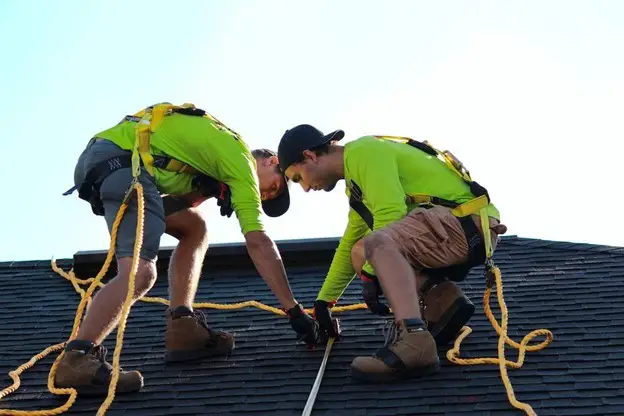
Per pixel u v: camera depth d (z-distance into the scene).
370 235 6.05
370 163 6.16
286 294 6.45
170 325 6.61
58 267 8.34
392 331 6.01
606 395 5.62
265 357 6.53
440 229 6.07
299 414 5.71
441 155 6.40
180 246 6.77
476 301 7.08
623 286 7.09
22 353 6.89
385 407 5.68
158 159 6.33
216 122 6.50
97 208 6.40
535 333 6.22
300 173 6.43
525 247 7.90
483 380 5.91
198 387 6.18
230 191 6.47
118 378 6.07
